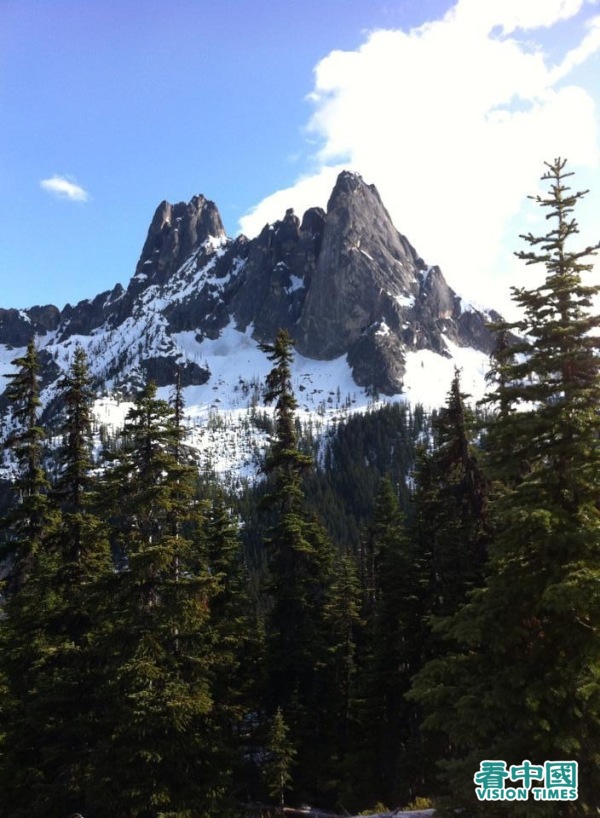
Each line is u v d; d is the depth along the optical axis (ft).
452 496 84.79
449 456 81.71
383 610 94.32
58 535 77.51
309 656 95.40
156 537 65.31
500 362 44.83
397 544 98.89
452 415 80.79
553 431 40.65
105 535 69.05
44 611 76.13
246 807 86.99
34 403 85.51
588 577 35.40
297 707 93.81
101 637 64.75
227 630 86.43
